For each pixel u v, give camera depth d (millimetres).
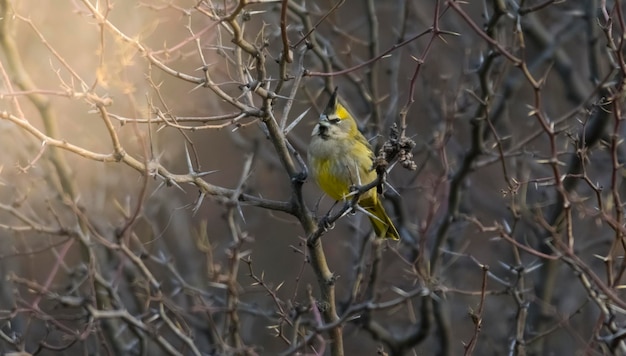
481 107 12250
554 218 12820
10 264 13586
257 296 16125
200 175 8570
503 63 14117
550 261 13078
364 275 12844
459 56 16844
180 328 11273
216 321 13648
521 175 14227
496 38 12312
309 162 12148
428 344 15812
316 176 12102
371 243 13070
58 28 14383
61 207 13172
